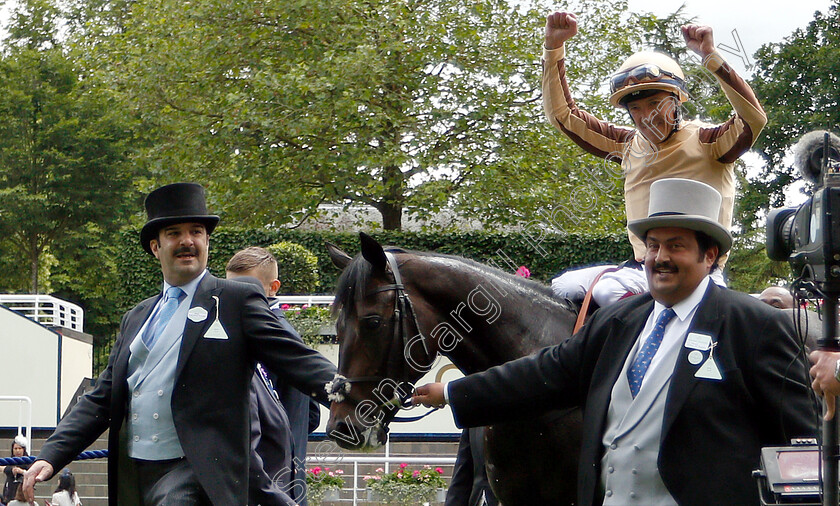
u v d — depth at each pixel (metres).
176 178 23.12
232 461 4.86
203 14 22.53
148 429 4.97
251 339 5.06
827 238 3.17
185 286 5.17
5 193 35.22
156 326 5.12
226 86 22.66
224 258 21.44
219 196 22.30
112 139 37.03
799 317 3.40
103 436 17.52
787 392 3.54
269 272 6.80
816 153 3.63
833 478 3.15
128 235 21.78
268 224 23.14
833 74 17.53
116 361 5.14
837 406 3.18
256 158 21.97
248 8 22.30
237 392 4.98
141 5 24.53
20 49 38.09
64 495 11.95
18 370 20.88
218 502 4.73
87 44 28.12
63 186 36.28
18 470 11.02
